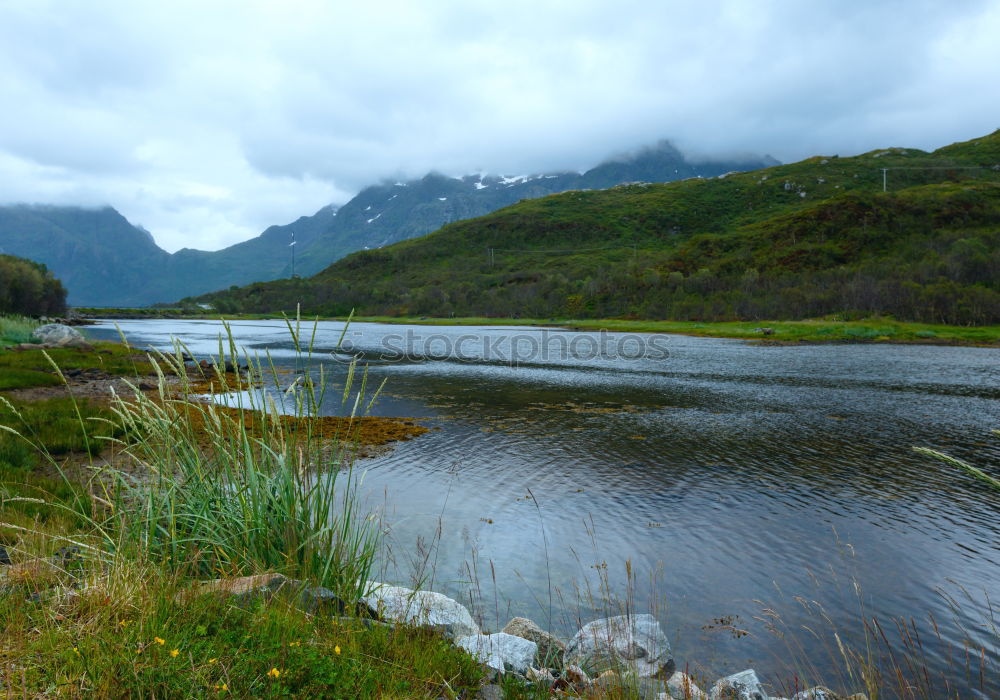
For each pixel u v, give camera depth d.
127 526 4.88
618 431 21.77
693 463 17.12
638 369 43.91
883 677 6.77
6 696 2.50
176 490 5.03
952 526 12.05
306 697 2.87
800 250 150.12
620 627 6.56
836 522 12.22
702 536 11.34
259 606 3.67
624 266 185.88
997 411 26.20
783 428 22.39
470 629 6.06
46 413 18.14
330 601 4.43
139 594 3.56
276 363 44.25
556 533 11.34
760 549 10.73
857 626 8.05
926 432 21.70
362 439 19.69
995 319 84.12
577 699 4.39
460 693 3.72
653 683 5.45
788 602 8.70
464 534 11.04
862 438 20.69
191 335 84.81
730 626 7.94
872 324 84.75
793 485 14.94
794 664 7.00
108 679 2.60
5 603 3.50
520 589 8.79
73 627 3.16
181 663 2.84
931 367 44.81
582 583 9.12
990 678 6.71
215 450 5.33
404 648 3.98
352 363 5.34
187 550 4.68
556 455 17.95
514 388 33.69
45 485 9.97
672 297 133.50
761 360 50.81
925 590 9.18
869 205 170.12
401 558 9.52
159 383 4.95
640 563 10.02
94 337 75.94
